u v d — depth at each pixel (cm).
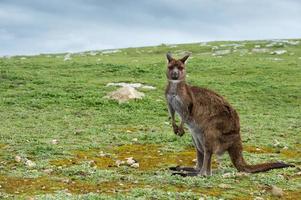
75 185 1439
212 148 1511
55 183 1456
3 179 1491
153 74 4372
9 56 7012
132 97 3142
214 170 1658
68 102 3089
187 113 1544
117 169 1666
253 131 2428
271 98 3500
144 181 1490
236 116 1540
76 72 4441
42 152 1888
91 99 3119
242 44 7412
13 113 2759
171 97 1570
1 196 1284
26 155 1841
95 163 1755
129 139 2178
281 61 5312
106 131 2356
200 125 1527
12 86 3638
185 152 1980
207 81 4062
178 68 1561
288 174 1622
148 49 7500
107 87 3638
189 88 1559
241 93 3634
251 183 1480
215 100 1527
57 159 1798
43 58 6225
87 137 2195
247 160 1817
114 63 5138
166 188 1416
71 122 2562
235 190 1409
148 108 2988
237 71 4650
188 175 1541
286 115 2930
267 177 1538
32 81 3828
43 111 2861
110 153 1923
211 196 1338
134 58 5934
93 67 4719
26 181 1476
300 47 6919
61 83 3775
